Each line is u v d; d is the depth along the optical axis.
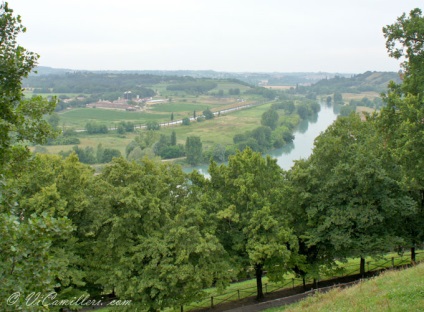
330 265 30.80
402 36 27.80
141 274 24.89
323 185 29.75
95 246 26.14
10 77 13.64
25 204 24.19
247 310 27.41
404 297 15.40
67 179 26.73
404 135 25.11
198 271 24.52
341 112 173.62
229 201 29.84
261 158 31.56
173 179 28.89
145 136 134.00
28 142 17.22
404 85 28.08
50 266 11.13
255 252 25.52
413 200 29.25
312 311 17.44
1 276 10.41
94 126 167.12
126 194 25.55
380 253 28.41
